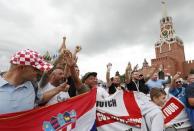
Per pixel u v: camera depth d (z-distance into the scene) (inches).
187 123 240.5
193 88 237.5
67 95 181.8
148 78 375.9
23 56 130.6
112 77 301.0
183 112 241.8
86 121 167.5
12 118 131.6
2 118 128.5
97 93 184.1
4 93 129.0
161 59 2869.1
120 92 186.1
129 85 264.7
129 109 179.8
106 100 183.6
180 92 264.8
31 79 135.6
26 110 136.3
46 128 146.9
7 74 135.3
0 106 126.6
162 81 382.3
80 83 185.2
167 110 239.0
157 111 172.1
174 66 2942.9
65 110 158.4
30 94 137.9
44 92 154.4
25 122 137.9
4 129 130.2
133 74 296.5
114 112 180.4
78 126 163.2
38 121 144.3
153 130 164.6
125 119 177.6
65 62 189.2
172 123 236.5
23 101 133.6
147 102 180.1
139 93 184.5
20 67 131.5
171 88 273.3
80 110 165.9
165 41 3233.3
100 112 180.2
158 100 194.1
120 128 177.3
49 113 151.4
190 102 234.8
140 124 174.2
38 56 136.1
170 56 3004.4
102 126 177.8
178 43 3211.1
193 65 3019.2
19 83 134.0
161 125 168.1
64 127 155.6
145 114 174.4
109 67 293.4
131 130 176.1
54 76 182.9
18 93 132.9
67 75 195.5
